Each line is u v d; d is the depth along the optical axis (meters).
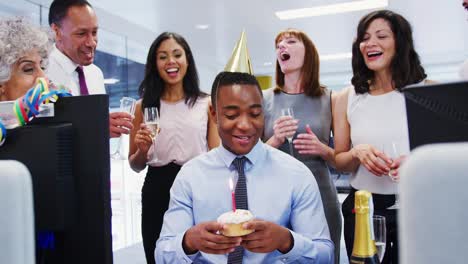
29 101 0.66
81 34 1.86
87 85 2.11
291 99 1.97
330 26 6.11
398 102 1.59
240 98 1.11
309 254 0.99
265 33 6.40
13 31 0.89
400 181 0.32
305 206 1.18
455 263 0.30
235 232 0.87
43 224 0.65
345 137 1.80
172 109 2.08
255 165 1.20
